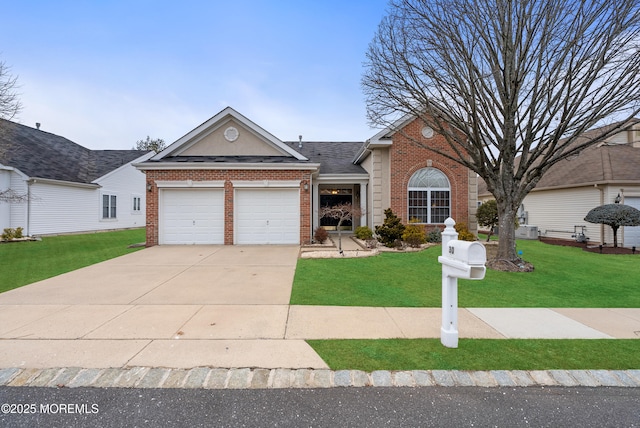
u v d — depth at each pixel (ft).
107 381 9.30
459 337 12.55
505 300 17.97
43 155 58.75
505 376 9.68
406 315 15.10
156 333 12.74
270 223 39.60
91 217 62.03
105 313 15.15
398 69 28.12
